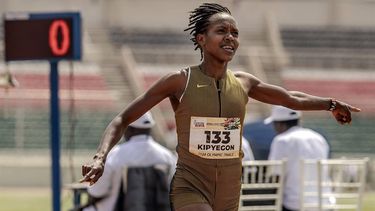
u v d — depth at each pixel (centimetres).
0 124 6284
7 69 2156
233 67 7244
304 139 1839
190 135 1070
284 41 8112
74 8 8150
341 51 8000
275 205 1762
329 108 1173
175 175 1088
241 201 1753
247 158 1817
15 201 4131
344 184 1755
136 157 1703
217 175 1080
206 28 1073
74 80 6962
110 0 8188
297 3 8388
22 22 1859
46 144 6219
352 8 8450
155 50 7769
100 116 6506
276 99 1140
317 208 1775
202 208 1059
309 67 7638
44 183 5375
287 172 1828
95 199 1711
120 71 7150
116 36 7931
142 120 1712
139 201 1688
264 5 8275
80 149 6191
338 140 6506
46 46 1850
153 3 8244
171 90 1073
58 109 1877
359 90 7281
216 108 1069
